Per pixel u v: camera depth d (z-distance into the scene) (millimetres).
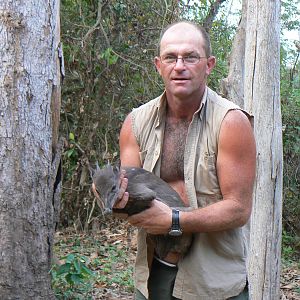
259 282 6527
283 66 12539
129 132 3531
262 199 6484
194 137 3287
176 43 3215
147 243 3449
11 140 3691
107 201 3031
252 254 6539
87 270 5906
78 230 9961
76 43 8922
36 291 3770
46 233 3824
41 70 3795
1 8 3703
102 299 6840
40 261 3789
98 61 9125
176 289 3361
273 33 6402
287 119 11586
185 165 3297
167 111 3443
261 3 6387
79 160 9602
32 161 3746
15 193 3693
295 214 11797
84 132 9523
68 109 9438
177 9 9430
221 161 3215
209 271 3297
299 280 8961
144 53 9422
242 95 7441
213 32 10531
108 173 3107
